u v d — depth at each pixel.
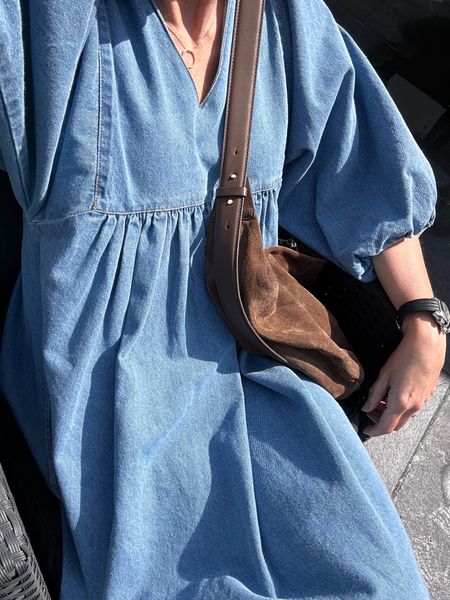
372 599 0.98
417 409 1.27
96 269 1.00
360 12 2.58
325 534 1.04
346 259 1.25
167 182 1.01
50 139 0.90
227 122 1.05
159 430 1.05
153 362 1.07
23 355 1.16
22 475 1.13
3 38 0.84
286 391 1.14
